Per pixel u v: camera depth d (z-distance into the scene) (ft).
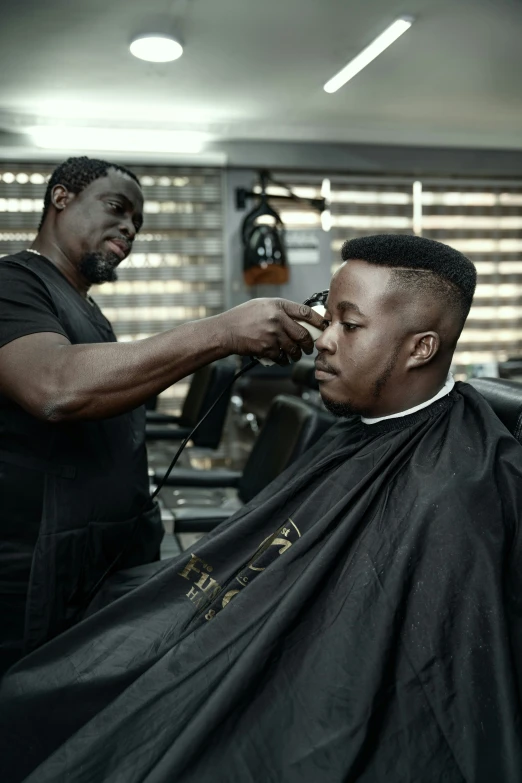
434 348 2.82
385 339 2.81
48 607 3.76
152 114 15.61
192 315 17.13
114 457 4.14
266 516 3.14
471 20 11.00
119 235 4.64
